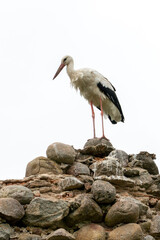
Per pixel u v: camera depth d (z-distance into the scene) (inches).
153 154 600.7
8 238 416.5
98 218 457.1
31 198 449.7
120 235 433.1
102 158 581.9
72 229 450.0
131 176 555.5
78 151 585.3
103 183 467.2
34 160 540.7
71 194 484.1
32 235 423.8
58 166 540.4
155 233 475.2
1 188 488.7
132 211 448.1
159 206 527.5
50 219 434.9
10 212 418.0
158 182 561.0
